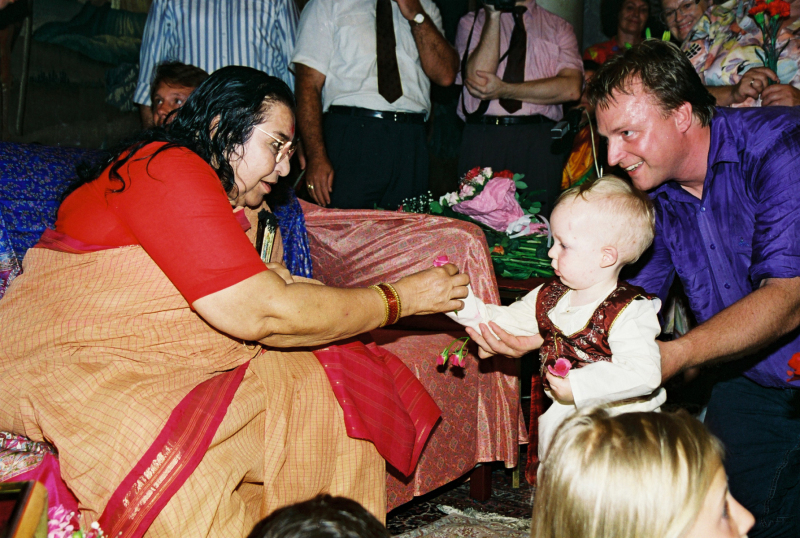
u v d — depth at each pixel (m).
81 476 1.42
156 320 1.59
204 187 1.54
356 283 2.69
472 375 2.52
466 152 4.76
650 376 1.61
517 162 4.64
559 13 5.81
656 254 2.25
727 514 0.97
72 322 1.57
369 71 3.90
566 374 1.63
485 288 2.48
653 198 2.17
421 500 2.73
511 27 4.64
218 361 1.65
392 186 4.04
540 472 1.05
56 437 1.44
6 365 1.58
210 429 1.47
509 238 3.38
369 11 3.91
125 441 1.42
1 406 1.56
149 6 4.95
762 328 1.73
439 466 2.38
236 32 3.87
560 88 4.58
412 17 3.96
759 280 1.87
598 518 0.91
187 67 2.49
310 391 1.76
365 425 1.81
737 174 1.98
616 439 0.94
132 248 1.59
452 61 4.23
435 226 2.56
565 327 1.84
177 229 1.49
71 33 4.46
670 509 0.89
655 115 1.87
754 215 2.00
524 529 2.44
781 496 2.15
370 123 3.91
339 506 0.89
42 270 1.65
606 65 1.93
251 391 1.61
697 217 2.10
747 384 2.16
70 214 1.67
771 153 1.89
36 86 4.33
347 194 3.99
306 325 1.57
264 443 1.63
